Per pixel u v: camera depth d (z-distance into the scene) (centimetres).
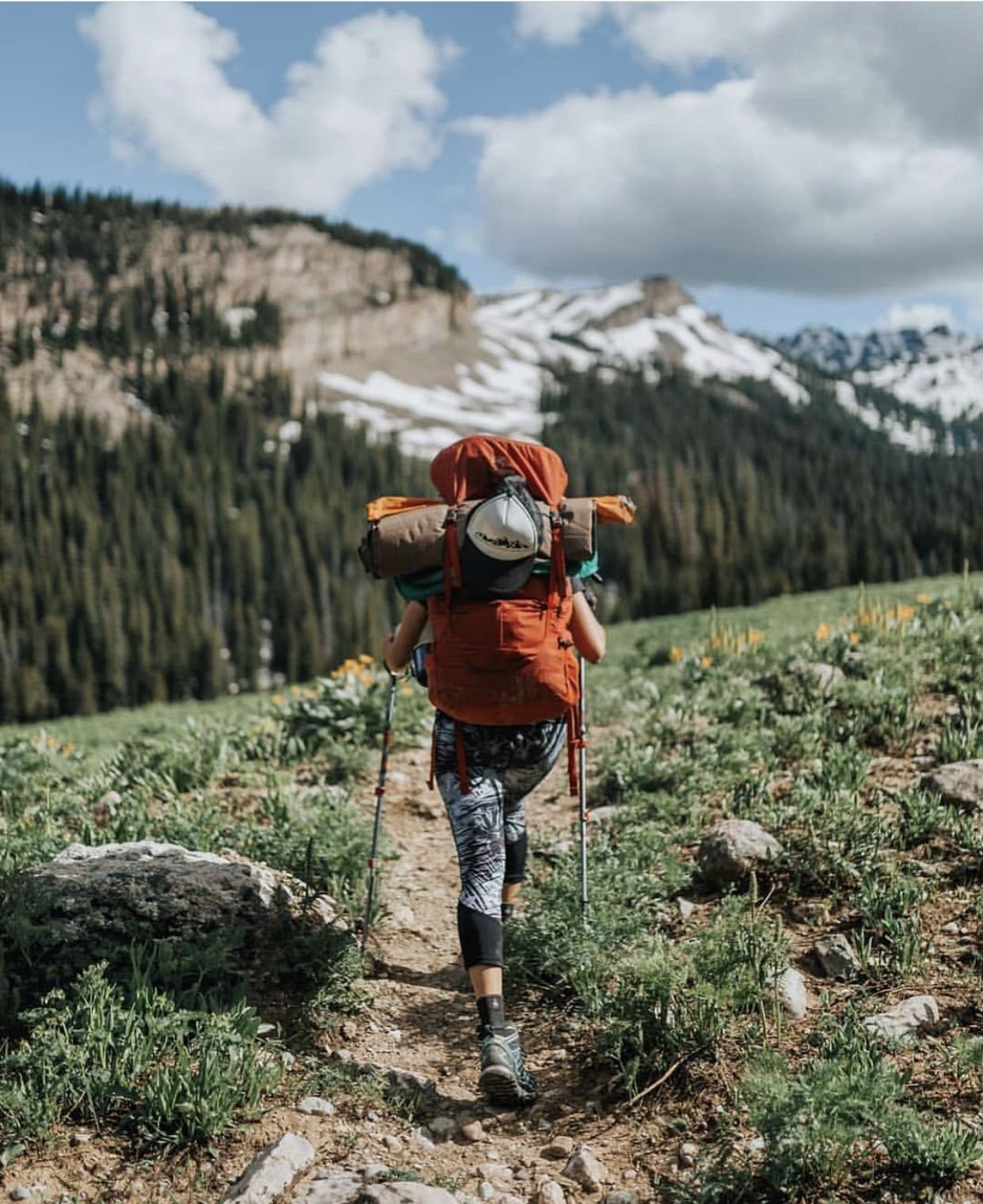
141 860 449
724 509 15688
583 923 405
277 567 15038
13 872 443
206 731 876
